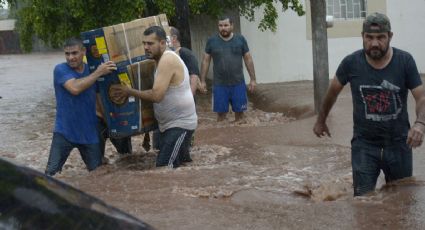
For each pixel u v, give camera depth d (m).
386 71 6.12
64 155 8.41
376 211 5.96
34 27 16.09
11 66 38.59
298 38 17.75
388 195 6.37
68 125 8.33
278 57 17.77
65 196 2.53
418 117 6.04
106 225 2.44
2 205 2.26
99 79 8.41
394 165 6.45
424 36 18.52
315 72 13.02
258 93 16.64
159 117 8.48
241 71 13.35
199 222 5.78
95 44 8.27
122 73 8.30
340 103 13.43
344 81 6.46
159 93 8.09
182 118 8.42
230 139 11.12
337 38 18.05
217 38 13.25
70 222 2.34
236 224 5.71
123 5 14.65
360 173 6.46
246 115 14.39
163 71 8.12
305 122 12.16
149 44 8.12
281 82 17.80
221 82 13.30
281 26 17.66
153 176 7.79
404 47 18.53
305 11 17.47
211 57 13.47
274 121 13.45
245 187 7.23
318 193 6.93
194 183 7.39
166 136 8.49
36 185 2.51
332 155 9.34
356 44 18.14
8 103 20.23
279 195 6.91
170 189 7.05
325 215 5.93
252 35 17.58
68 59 8.19
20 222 2.21
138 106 8.49
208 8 16.12
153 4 15.70
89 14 14.84
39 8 15.15
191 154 9.76
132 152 10.14
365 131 6.41
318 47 12.98
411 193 6.29
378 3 18.14
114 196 6.76
